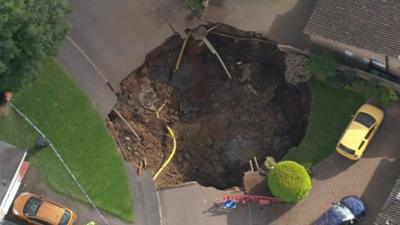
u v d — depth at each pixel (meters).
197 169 52.38
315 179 49.91
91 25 54.09
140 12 54.28
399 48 46.88
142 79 54.06
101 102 52.41
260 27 53.50
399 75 50.16
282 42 52.97
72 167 50.34
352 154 49.12
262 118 53.69
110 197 49.75
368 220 48.41
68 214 47.97
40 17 45.50
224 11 54.03
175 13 54.09
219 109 54.09
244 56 54.81
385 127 50.34
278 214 49.22
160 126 53.25
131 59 53.53
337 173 49.88
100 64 53.31
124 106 53.09
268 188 49.94
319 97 51.84
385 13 47.81
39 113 51.59
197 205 49.78
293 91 53.53
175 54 54.66
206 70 54.84
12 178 47.03
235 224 49.22
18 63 46.59
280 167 47.91
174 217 49.53
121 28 54.03
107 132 51.50
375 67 50.94
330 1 49.28
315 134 51.16
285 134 52.94
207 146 53.22
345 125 50.97
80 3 54.50
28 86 50.59
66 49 53.41
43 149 50.69
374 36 47.69
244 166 52.47
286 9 53.72
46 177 50.06
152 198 49.94
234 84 54.56
